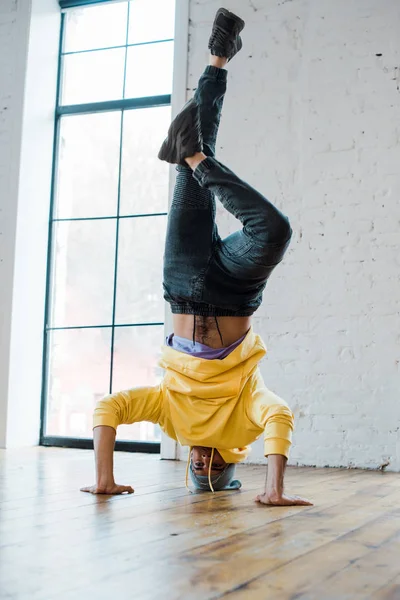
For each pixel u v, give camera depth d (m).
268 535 1.55
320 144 3.89
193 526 1.65
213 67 2.14
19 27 4.71
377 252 3.72
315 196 3.86
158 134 4.61
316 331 3.76
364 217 3.77
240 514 1.84
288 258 3.86
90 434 4.50
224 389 2.18
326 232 3.81
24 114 4.61
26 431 4.48
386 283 3.69
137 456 4.04
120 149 4.68
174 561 1.28
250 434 2.26
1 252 4.50
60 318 4.65
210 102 2.13
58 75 4.87
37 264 4.62
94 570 1.21
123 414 2.29
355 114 3.86
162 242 4.50
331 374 3.71
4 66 4.71
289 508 1.98
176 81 4.24
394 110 3.80
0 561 1.27
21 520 1.69
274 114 3.99
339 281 3.76
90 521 1.69
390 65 3.84
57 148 4.82
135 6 4.79
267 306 3.86
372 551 1.40
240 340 2.22
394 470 3.54
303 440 3.71
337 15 3.96
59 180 4.80
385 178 3.76
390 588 1.12
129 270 4.55
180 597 1.05
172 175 4.30
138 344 4.47
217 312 2.17
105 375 4.52
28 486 2.41
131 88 4.71
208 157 1.96
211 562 1.28
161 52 4.68
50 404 4.60
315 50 3.98
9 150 4.59
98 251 4.63
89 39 4.86
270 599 1.04
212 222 2.07
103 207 4.66
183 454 3.85
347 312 3.73
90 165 4.73
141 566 1.24
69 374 4.59
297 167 3.91
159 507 1.95
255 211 1.88
